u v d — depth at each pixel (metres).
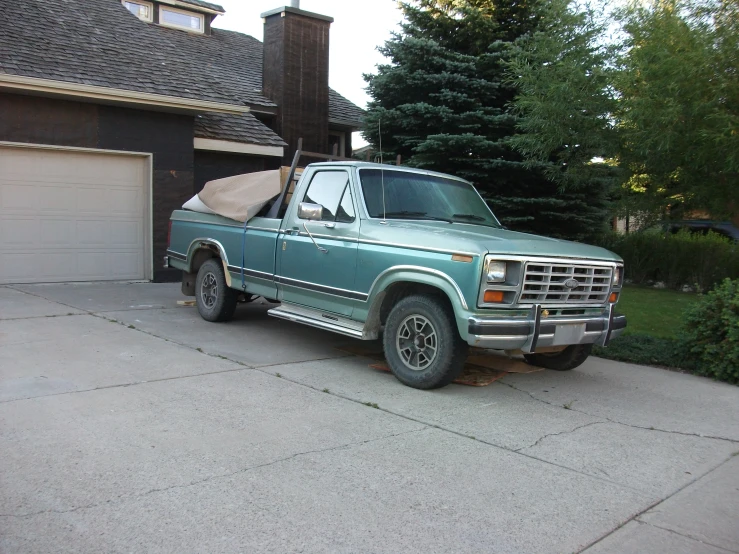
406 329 5.89
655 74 7.24
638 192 8.47
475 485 3.87
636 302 11.87
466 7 12.71
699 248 14.05
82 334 7.38
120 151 11.46
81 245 11.43
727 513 3.70
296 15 15.55
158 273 12.05
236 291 8.31
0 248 10.65
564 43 8.58
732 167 6.83
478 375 6.41
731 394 6.28
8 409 4.77
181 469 3.86
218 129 13.37
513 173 12.50
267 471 3.89
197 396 5.30
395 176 6.80
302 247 6.75
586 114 8.43
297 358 6.81
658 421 5.33
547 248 5.60
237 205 7.87
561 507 3.65
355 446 4.38
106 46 12.05
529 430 4.92
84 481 3.64
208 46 17.81
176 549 2.99
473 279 5.20
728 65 6.89
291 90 15.58
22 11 11.84
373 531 3.26
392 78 12.59
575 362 6.67
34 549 2.93
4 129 10.33
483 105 12.91
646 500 3.81
